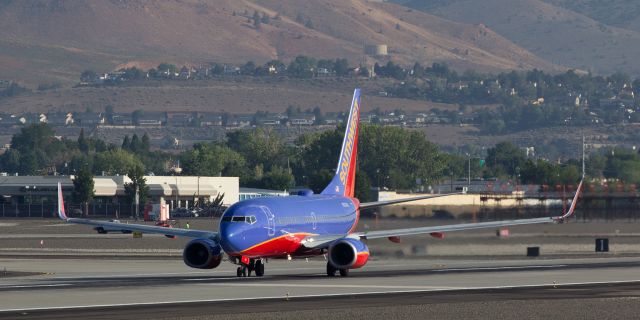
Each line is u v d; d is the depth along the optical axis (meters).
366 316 170.50
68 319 167.75
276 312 175.88
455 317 169.12
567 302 189.62
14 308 182.25
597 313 173.75
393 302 190.12
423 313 174.12
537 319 166.50
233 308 181.38
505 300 193.25
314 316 170.62
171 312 176.25
